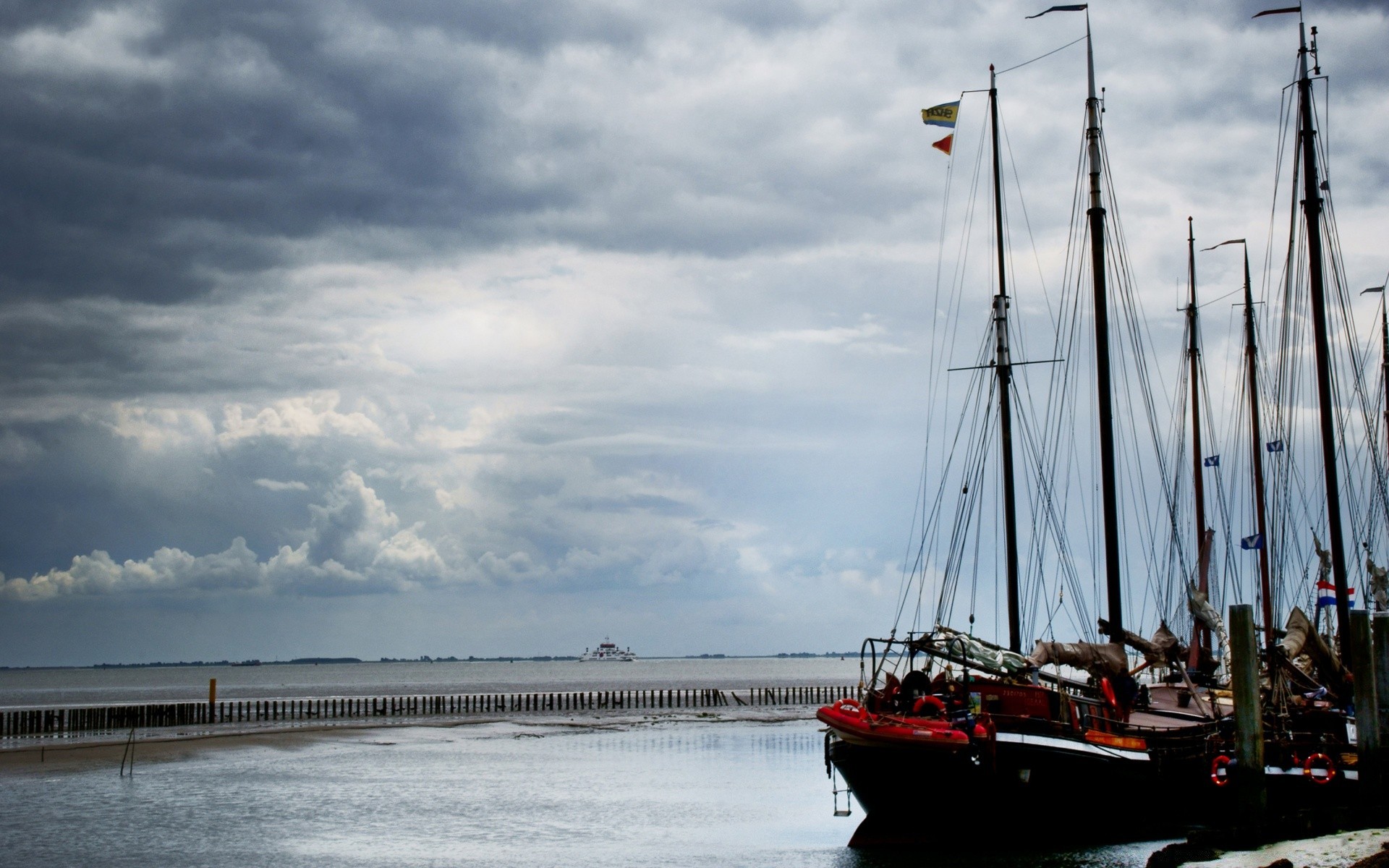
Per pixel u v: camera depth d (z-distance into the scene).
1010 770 33.50
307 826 42.88
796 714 118.69
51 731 85.50
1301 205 49.38
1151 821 36.53
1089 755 34.25
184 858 36.69
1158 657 41.09
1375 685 34.19
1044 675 37.44
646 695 170.75
